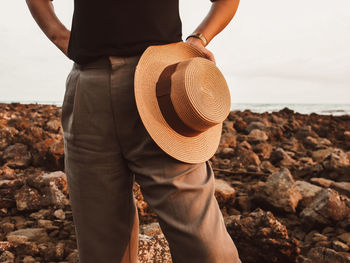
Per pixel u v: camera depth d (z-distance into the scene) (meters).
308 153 7.11
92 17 1.14
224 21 1.34
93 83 1.16
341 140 10.02
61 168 4.93
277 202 3.52
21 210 3.28
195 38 1.29
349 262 2.30
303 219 3.22
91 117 1.17
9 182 3.60
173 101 1.10
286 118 17.86
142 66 1.12
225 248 1.08
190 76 1.10
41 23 1.32
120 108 1.15
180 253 1.10
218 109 1.15
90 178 1.21
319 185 4.33
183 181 1.11
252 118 12.90
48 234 2.90
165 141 1.12
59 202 3.34
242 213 3.62
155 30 1.15
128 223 1.31
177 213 1.08
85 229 1.25
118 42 1.12
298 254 2.45
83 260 1.28
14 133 6.07
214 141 1.25
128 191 1.28
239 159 5.62
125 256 1.34
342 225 3.12
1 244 2.48
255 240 2.47
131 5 1.12
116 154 1.19
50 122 8.18
